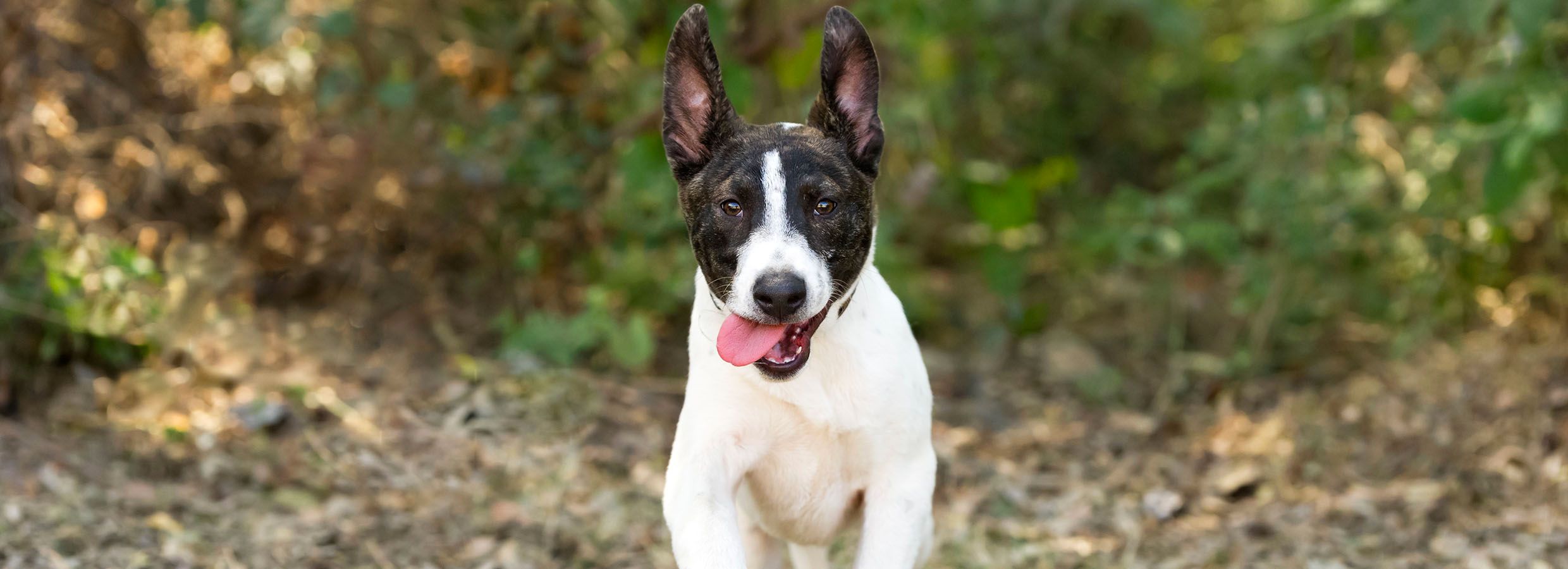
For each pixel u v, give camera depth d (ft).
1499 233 21.67
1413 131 23.85
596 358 22.15
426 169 22.40
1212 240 23.07
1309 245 22.40
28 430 17.63
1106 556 16.05
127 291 19.40
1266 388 22.31
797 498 12.47
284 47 23.16
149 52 22.74
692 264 22.04
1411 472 18.07
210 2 22.30
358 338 21.76
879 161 12.62
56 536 14.80
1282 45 26.55
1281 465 18.62
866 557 11.94
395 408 19.27
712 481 11.55
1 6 19.92
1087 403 22.41
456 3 23.31
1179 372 22.41
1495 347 21.20
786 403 11.95
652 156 21.06
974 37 29.25
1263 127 23.04
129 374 19.21
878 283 12.70
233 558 14.89
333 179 22.85
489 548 15.65
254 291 22.26
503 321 21.74
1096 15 32.37
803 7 22.98
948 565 15.83
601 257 22.95
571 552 15.75
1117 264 26.94
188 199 22.71
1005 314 25.76
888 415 12.03
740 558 11.10
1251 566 15.47
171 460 17.24
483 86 23.29
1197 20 31.48
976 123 30.14
